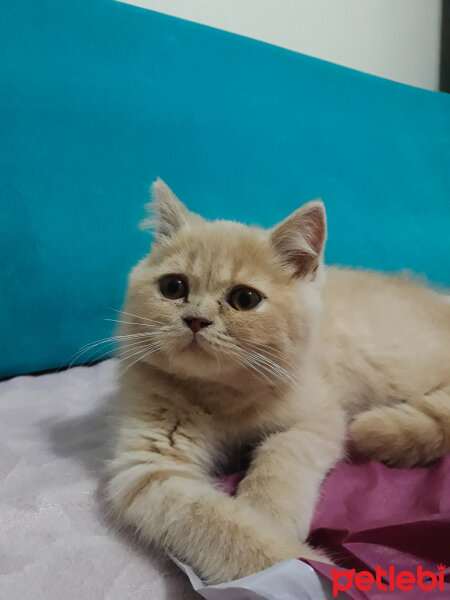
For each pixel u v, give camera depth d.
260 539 0.18
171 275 0.23
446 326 0.32
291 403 0.24
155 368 0.24
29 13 0.36
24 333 0.36
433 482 0.21
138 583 0.18
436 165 0.58
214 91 0.44
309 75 0.50
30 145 0.36
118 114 0.39
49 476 0.23
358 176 0.52
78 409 0.31
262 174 0.46
